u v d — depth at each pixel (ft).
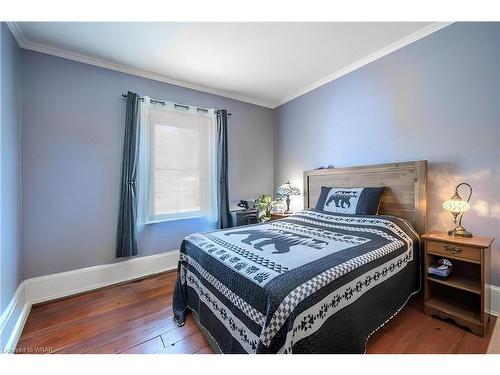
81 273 7.66
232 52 7.66
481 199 5.95
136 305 6.68
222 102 11.19
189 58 7.97
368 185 8.13
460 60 6.23
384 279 4.94
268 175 12.92
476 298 5.87
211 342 4.84
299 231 6.70
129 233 8.31
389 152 7.83
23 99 6.75
